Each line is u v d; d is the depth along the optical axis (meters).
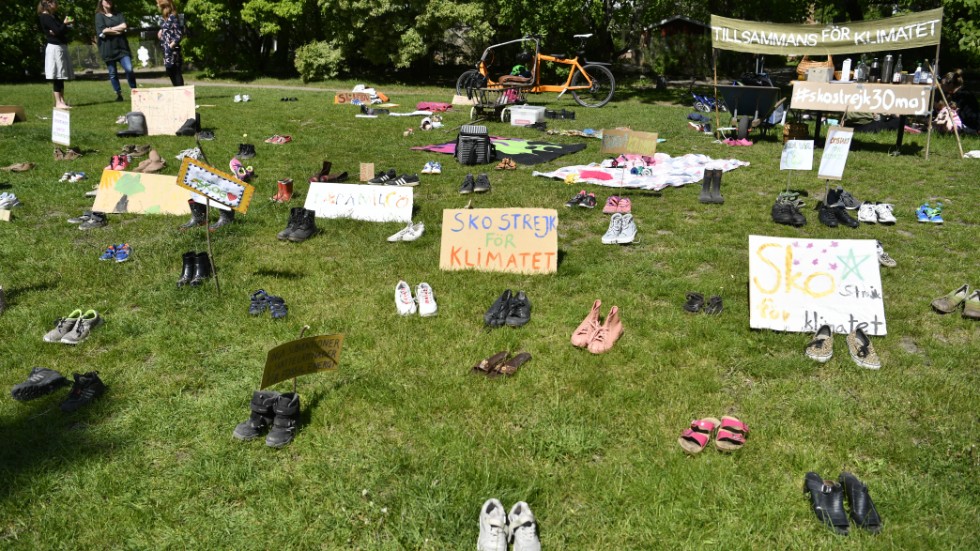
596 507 3.16
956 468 3.44
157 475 3.41
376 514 3.13
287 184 7.93
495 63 27.27
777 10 22.72
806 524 3.06
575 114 15.66
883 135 12.52
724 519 3.08
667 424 3.77
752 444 3.60
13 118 12.28
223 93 19.39
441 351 4.53
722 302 5.16
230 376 4.27
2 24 23.30
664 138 12.62
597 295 5.42
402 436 3.67
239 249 6.37
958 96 13.26
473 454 3.50
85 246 6.46
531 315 5.07
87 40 28.88
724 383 4.23
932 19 10.70
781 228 7.08
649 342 4.68
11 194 7.77
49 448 3.58
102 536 3.03
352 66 25.81
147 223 7.17
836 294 4.95
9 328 4.88
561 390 4.09
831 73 12.24
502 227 5.91
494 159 10.23
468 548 2.95
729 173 9.57
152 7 29.97
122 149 10.38
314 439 3.62
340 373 4.26
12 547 2.96
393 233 6.85
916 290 5.51
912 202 8.09
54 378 4.14
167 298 5.29
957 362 4.45
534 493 3.24
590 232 7.03
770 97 12.23
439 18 22.50
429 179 9.06
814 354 4.44
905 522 3.09
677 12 26.59
